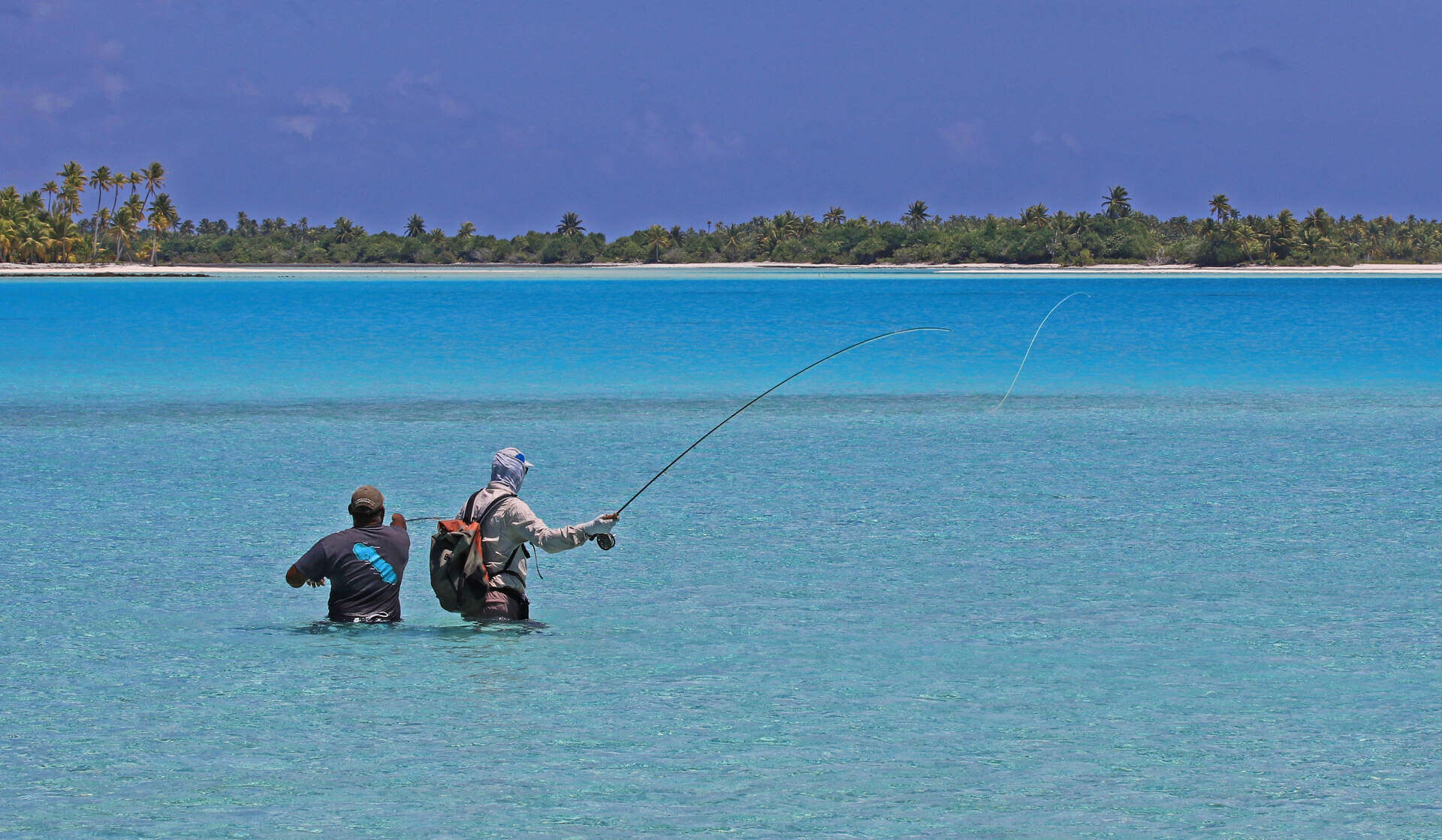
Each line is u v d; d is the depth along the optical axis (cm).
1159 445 4059
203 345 9575
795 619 1939
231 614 1970
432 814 1195
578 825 1172
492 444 4091
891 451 3928
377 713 1489
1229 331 11800
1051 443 4128
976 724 1450
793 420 4834
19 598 2066
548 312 16225
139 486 3231
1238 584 2158
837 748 1370
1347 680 1611
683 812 1201
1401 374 7038
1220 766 1313
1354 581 2175
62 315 14762
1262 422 4722
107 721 1459
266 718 1468
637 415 5016
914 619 1934
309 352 8825
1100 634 1842
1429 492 3120
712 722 1455
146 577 2227
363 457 3781
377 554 1928
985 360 8262
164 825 1170
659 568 2302
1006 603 2036
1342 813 1195
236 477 3388
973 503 2997
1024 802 1225
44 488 3197
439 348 9388
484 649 1777
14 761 1330
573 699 1542
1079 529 2666
